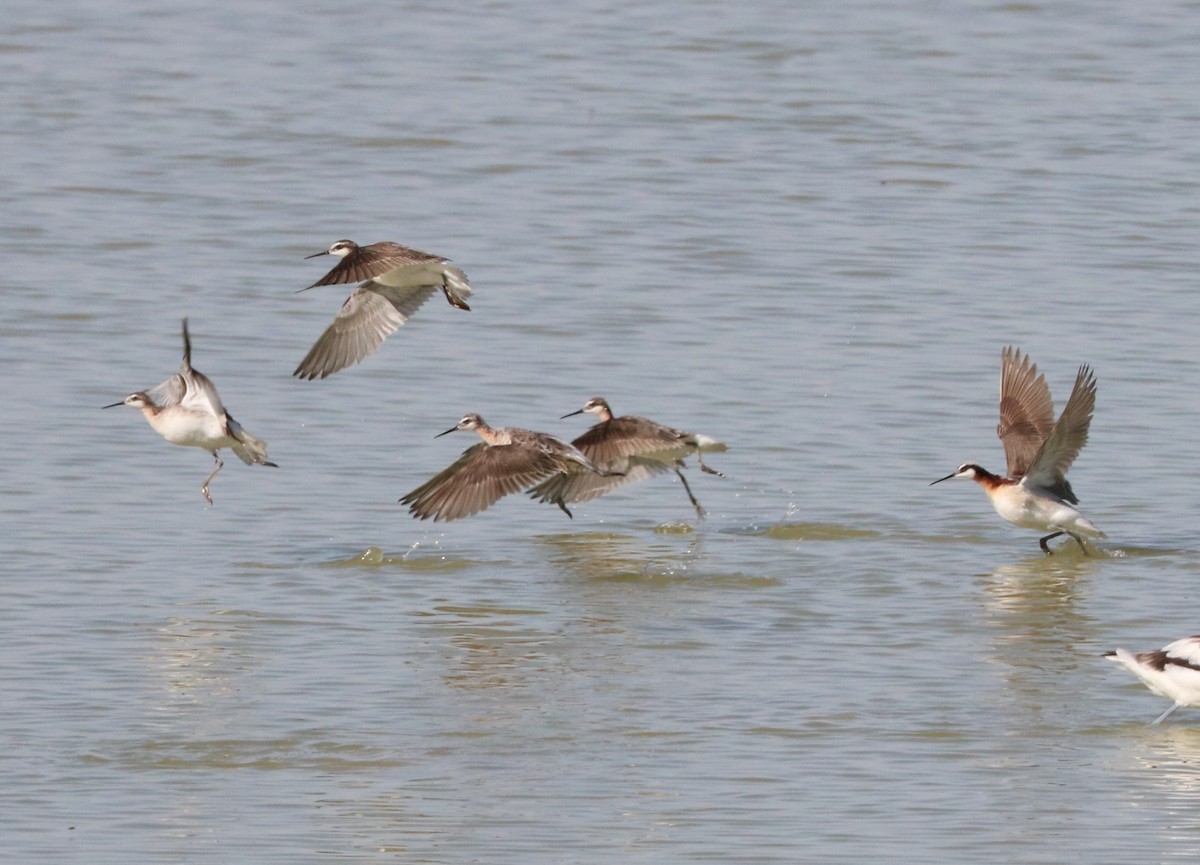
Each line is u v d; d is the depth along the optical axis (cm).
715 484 2217
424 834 1225
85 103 3853
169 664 1577
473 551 1961
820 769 1352
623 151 3662
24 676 1540
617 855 1193
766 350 2712
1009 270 3091
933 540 2019
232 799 1286
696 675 1564
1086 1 4569
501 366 2641
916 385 2573
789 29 4372
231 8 4494
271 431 2375
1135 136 3766
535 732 1422
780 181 3519
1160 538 2020
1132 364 2655
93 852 1192
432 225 3269
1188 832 1238
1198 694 1419
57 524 2003
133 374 2573
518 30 4362
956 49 4259
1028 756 1380
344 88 3969
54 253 3088
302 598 1778
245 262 3089
